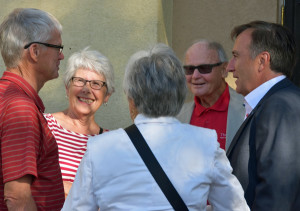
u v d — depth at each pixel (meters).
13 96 2.21
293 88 2.46
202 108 3.43
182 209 1.80
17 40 2.34
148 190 1.81
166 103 1.93
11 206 2.12
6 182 2.12
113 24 4.27
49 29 2.40
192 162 1.86
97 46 4.31
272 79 2.52
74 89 3.49
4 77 2.34
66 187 3.28
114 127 4.29
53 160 2.35
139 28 4.22
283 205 2.16
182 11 4.62
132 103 2.01
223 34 4.51
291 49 2.58
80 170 1.90
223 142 3.31
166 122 1.93
